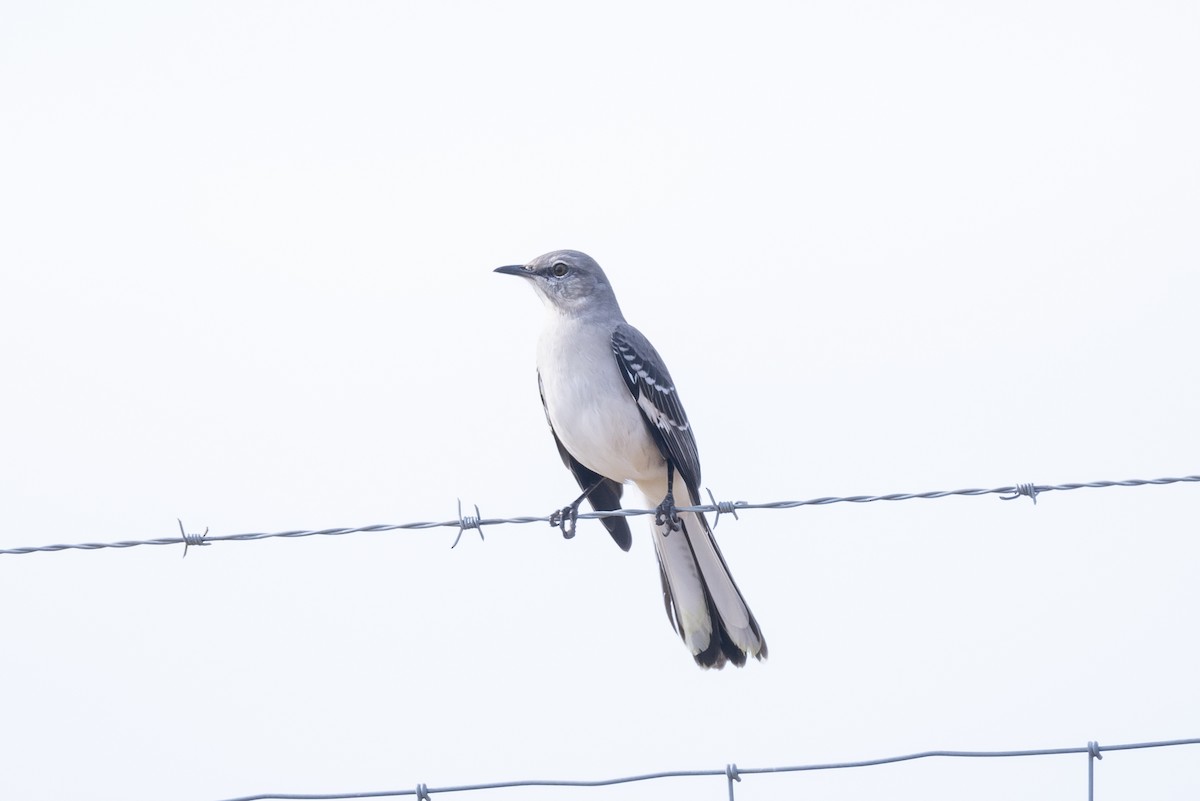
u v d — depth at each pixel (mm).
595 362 13031
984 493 10711
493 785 9180
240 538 10438
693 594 12758
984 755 9258
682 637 12758
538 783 9148
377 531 10625
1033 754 9281
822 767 9156
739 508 10867
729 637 12672
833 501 10812
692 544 12719
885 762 9195
